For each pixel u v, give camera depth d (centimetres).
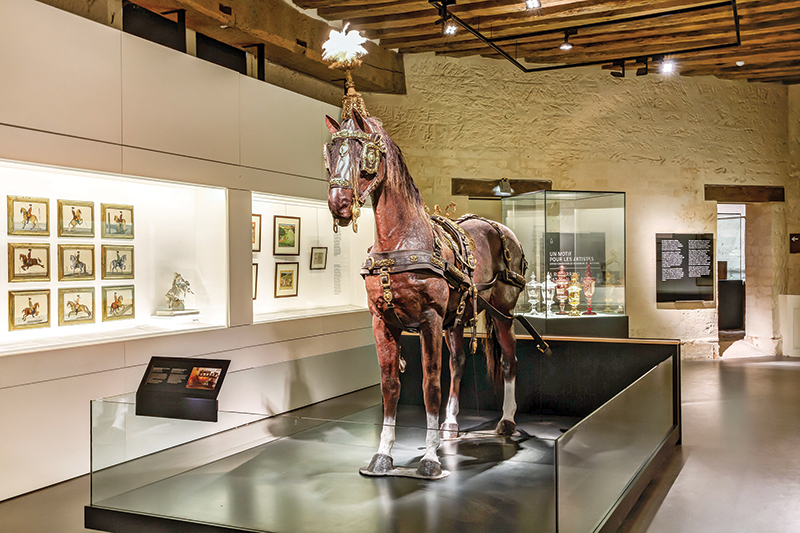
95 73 423
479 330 892
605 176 941
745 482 405
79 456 416
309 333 646
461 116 891
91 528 307
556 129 927
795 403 646
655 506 364
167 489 295
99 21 491
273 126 598
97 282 460
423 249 315
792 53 859
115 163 438
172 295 517
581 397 516
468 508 261
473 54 876
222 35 617
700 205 973
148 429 298
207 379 300
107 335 450
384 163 306
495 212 915
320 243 700
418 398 541
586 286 781
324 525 261
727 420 576
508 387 437
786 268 1015
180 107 493
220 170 534
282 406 595
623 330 783
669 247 958
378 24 738
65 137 403
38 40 386
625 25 754
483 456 262
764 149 998
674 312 960
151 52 468
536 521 239
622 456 338
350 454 302
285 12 649
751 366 896
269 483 296
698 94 973
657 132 959
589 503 277
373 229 771
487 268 406
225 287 544
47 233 424
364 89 839
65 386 407
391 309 313
